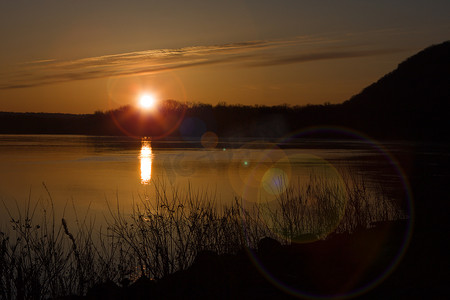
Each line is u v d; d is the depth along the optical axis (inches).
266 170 1353.3
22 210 665.0
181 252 323.9
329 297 222.7
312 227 429.4
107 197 811.4
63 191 917.2
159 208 468.1
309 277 257.4
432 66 5034.5
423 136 3939.5
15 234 407.5
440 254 277.7
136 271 332.8
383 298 211.6
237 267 286.8
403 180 986.1
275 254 323.0
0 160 1812.3
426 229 375.9
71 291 289.7
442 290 210.1
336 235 394.6
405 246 310.3
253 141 4163.4
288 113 5319.9
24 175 1254.9
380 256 289.4
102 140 4333.2
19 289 271.6
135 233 394.9
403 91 4815.5
